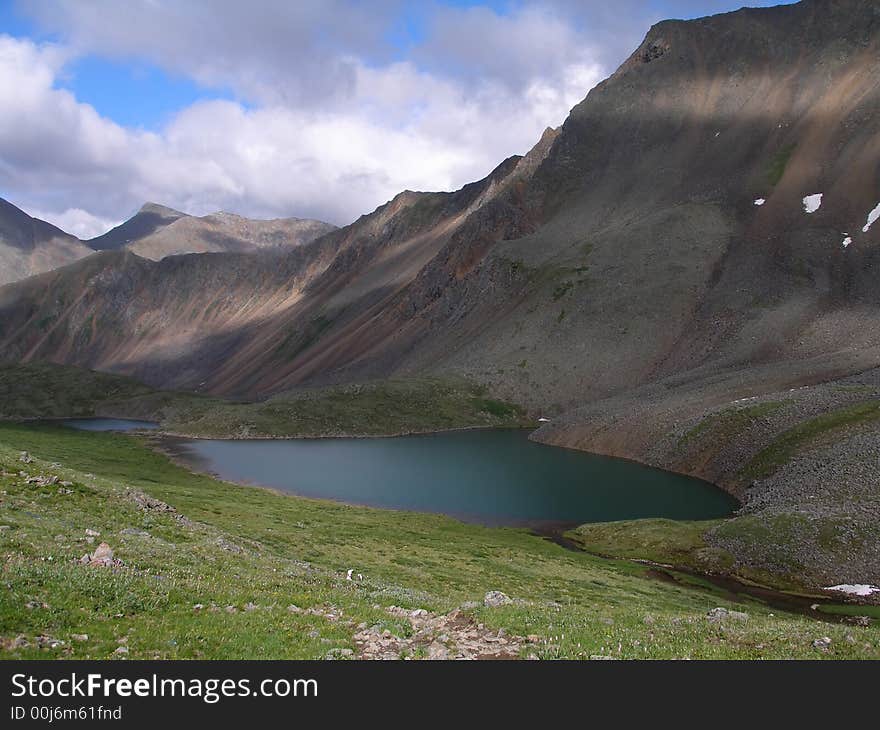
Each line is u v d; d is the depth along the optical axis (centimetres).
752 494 10888
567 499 11869
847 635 2431
